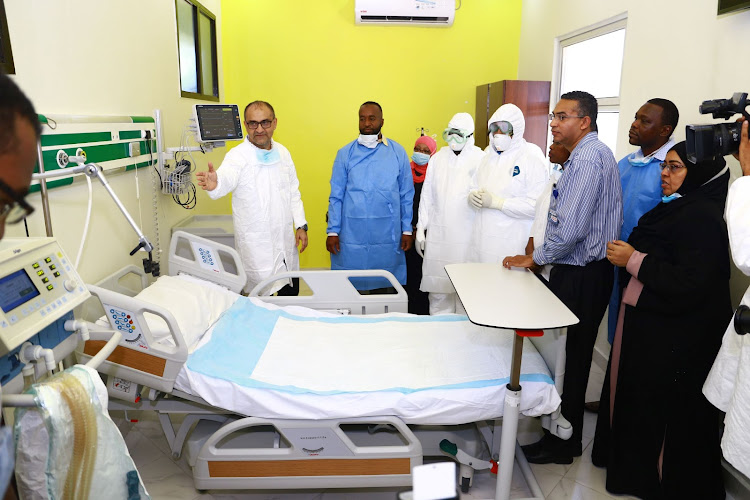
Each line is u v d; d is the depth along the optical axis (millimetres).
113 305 1665
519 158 2709
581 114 1948
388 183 3127
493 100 4082
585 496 1991
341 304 2502
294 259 3010
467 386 1725
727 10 2008
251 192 2641
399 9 4266
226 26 4371
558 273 2041
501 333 2135
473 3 4453
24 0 1661
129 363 1746
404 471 1754
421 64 4527
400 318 2305
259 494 1994
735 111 1389
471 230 3004
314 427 1704
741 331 1271
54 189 1804
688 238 1743
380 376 1813
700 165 1751
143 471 2094
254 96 4516
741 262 1295
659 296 1823
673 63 2447
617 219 2002
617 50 3141
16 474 1058
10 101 743
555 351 1793
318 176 4699
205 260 2416
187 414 2045
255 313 2254
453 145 2957
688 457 1857
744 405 1355
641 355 1894
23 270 1197
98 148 2094
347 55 4484
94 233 2107
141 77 2660
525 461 2066
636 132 2314
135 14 2584
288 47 4445
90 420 1083
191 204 3445
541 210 2271
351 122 4609
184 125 3379
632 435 1938
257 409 1714
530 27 4293
